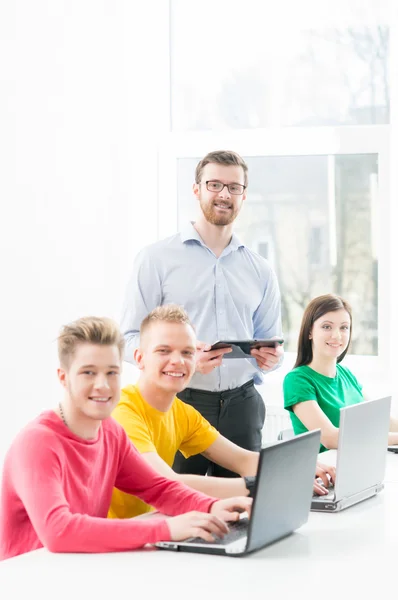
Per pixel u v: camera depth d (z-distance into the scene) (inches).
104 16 167.2
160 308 98.7
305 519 85.4
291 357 177.9
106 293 168.7
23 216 148.7
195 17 185.6
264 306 135.9
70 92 159.6
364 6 176.9
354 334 175.9
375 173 173.8
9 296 145.9
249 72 183.3
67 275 158.9
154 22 183.9
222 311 131.0
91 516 81.6
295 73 181.0
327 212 176.4
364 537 82.6
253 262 134.6
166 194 182.9
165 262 130.8
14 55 146.5
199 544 75.7
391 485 107.7
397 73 172.2
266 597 64.6
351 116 178.4
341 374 138.1
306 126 180.5
